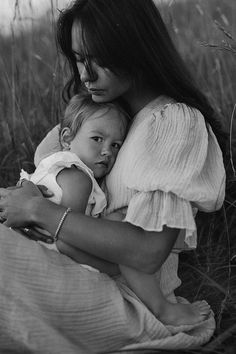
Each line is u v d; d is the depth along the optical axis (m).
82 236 2.20
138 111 2.40
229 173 3.01
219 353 2.27
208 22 3.83
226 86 3.55
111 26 2.22
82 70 2.36
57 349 2.17
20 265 2.16
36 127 3.48
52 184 2.32
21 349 2.17
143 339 2.25
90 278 2.23
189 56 3.79
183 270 2.85
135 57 2.27
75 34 2.29
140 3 2.28
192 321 2.33
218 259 2.85
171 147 2.23
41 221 2.23
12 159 3.41
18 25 3.79
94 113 2.39
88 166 2.39
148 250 2.20
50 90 3.62
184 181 2.19
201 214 3.01
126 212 2.34
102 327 2.23
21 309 2.14
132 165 2.25
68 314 2.20
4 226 2.19
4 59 3.79
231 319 2.52
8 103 3.60
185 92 2.37
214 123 2.43
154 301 2.29
